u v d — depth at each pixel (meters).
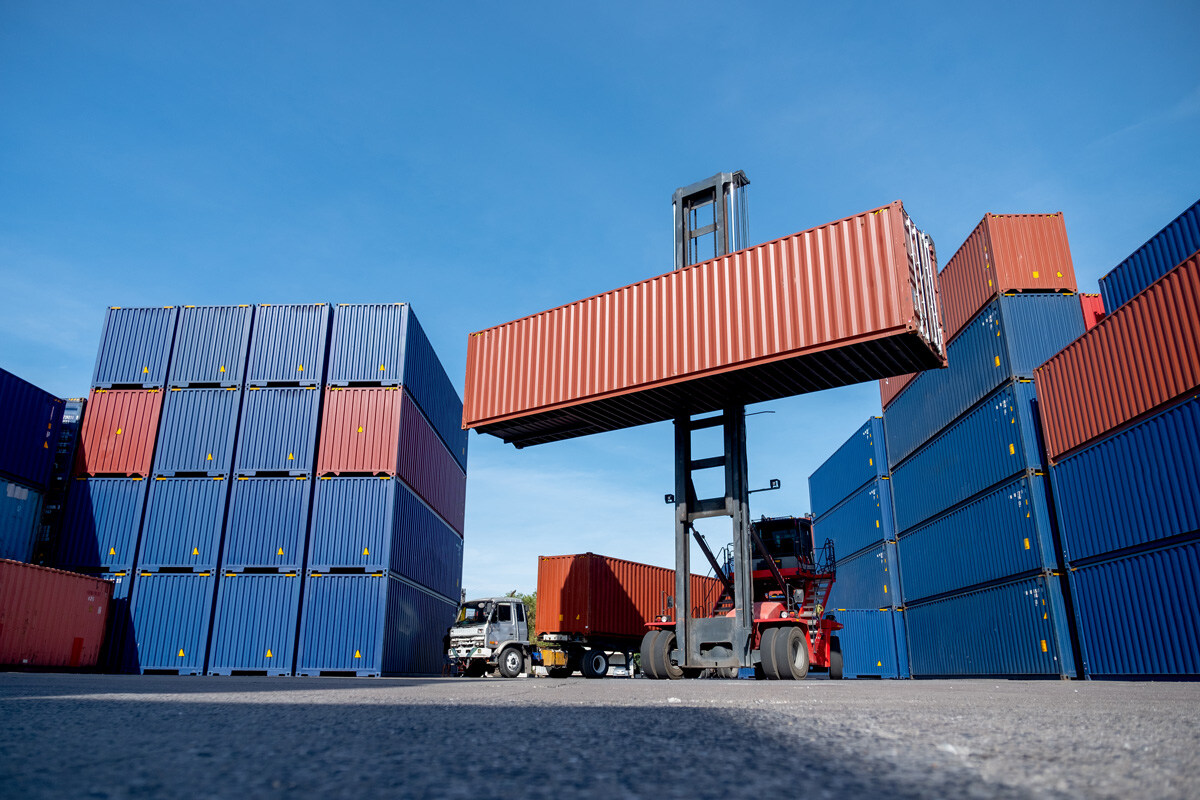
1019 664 18.83
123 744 2.38
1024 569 18.70
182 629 19.02
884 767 1.99
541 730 2.93
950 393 23.33
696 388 15.47
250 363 21.41
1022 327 20.09
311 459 20.48
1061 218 20.98
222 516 19.95
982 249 21.44
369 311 21.97
